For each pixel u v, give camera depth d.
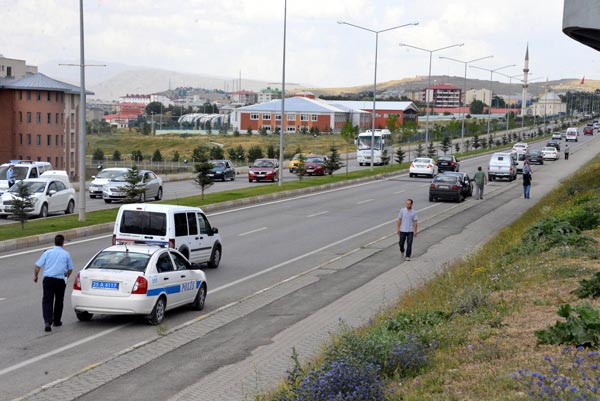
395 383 9.22
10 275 19.72
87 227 28.23
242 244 26.61
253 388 10.62
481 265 18.88
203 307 16.78
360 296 17.88
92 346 13.13
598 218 22.64
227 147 125.12
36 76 105.12
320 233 29.77
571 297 13.29
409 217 23.44
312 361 11.43
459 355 10.12
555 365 8.97
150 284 14.57
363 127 168.88
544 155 86.31
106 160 98.25
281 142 48.72
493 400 8.09
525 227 25.48
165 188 50.88
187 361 12.21
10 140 102.38
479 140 124.19
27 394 10.39
